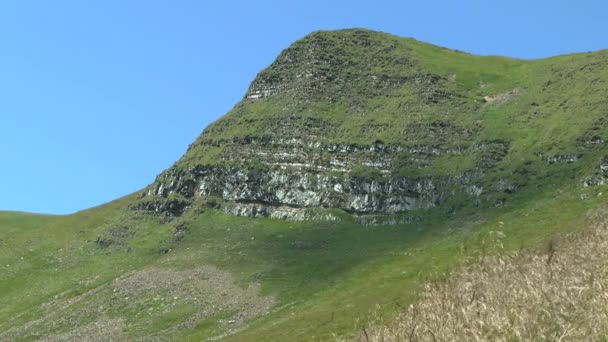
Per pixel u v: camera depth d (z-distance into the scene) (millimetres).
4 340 112688
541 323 21516
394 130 161625
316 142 162875
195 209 155000
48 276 144750
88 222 169375
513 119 158375
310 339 56062
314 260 118500
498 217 108438
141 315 109125
